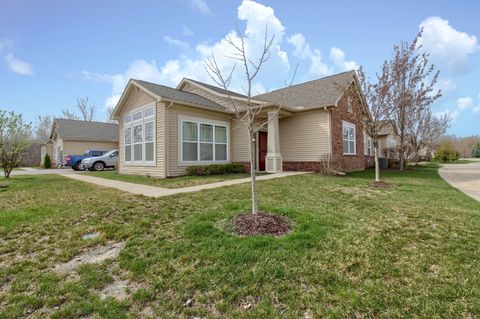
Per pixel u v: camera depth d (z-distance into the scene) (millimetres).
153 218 4633
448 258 3062
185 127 11555
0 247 3553
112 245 3625
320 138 12711
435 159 31734
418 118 18625
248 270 2803
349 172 13922
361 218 4641
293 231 3898
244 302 2332
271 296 2393
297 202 5805
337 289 2463
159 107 11172
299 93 15258
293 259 3016
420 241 3574
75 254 3363
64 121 26516
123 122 14016
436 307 2199
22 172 17156
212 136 12680
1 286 2674
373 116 9367
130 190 7562
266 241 3445
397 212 5062
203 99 13594
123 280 2738
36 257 3275
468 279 2605
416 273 2730
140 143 12500
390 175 12648
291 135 13734
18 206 5711
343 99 14062
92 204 5734
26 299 2420
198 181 9203
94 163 19312
